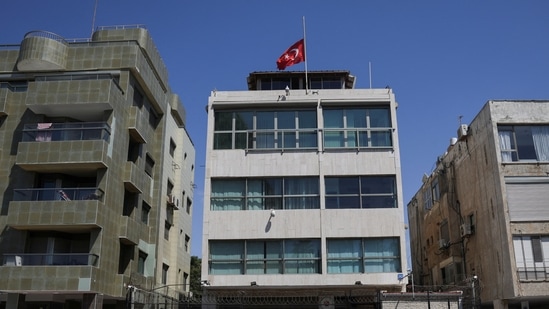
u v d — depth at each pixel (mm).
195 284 54781
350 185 29125
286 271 27828
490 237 28375
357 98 30359
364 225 28234
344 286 27406
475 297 26250
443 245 34500
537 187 27234
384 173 29141
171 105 39281
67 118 29562
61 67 30328
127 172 29797
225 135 30172
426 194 40625
